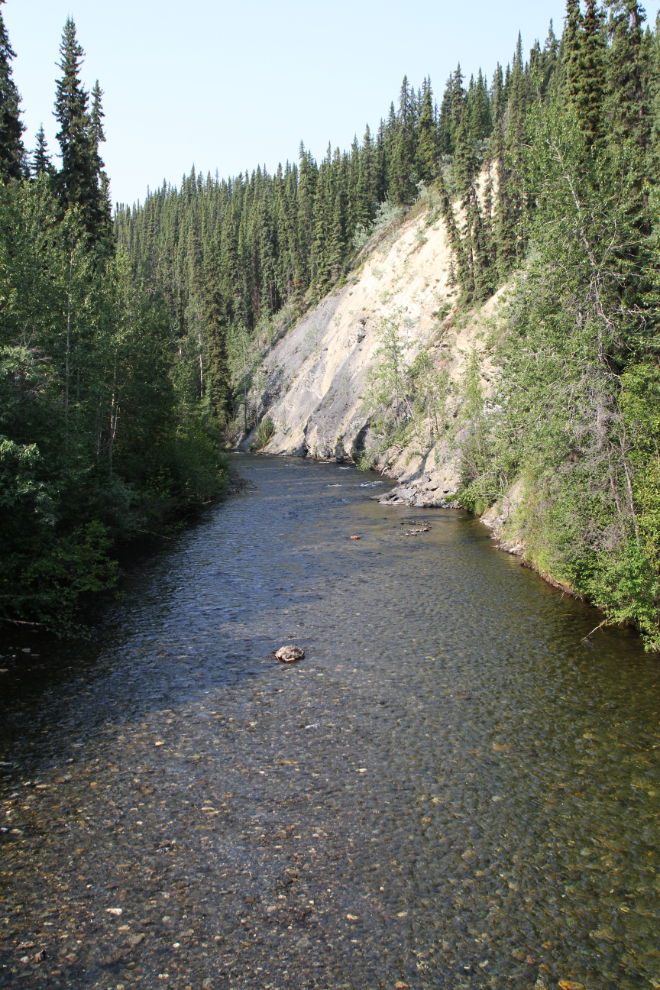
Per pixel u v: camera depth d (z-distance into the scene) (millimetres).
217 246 125125
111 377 30781
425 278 77438
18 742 11867
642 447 17953
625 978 6918
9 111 35688
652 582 16328
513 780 10750
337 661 15773
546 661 15781
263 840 9172
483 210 69125
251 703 13508
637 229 22219
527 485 26516
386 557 26812
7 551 18469
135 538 30797
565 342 19109
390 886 8297
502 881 8406
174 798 10148
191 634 17719
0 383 18156
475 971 7000
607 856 8898
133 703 13508
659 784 10648
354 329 85688
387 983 6812
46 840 9125
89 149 39031
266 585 22562
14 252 20953
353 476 59688
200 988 6723
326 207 107625
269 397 101188
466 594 21344
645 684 14477
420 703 13516
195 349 95125
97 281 29016
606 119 30938
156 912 7805
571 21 29797
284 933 7500
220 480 47812
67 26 37906
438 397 53031
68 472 19688
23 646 16828
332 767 11070
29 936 7418
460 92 105500
